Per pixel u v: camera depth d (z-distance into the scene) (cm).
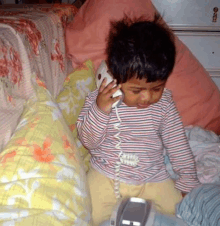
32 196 53
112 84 74
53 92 96
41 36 93
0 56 66
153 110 83
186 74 123
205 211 72
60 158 62
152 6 125
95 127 79
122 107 83
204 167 95
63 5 146
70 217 55
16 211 50
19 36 77
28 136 62
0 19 87
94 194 85
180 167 86
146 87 68
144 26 73
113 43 73
